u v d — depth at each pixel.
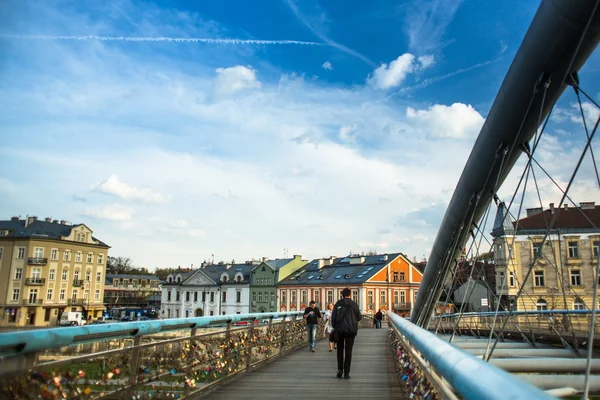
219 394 6.71
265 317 10.45
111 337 4.36
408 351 5.65
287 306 68.62
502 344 15.88
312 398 6.45
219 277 78.12
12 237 64.31
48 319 65.19
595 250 38.88
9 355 3.08
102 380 4.04
